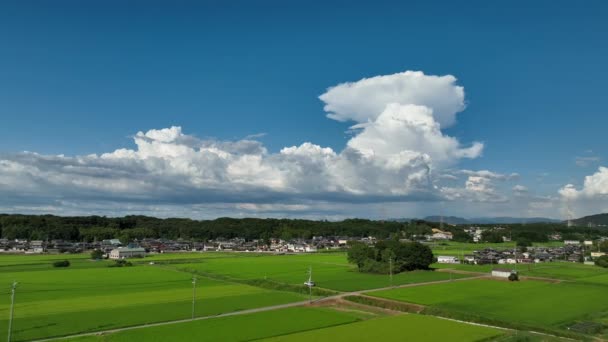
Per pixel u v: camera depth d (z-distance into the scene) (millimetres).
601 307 98125
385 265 164750
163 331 71938
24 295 110688
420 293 114125
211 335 69312
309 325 76625
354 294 111812
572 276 158625
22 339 67438
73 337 68062
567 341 70188
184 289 122625
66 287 125062
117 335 69125
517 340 68250
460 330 73188
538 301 104250
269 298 107688
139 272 166250
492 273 157125
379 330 73062
